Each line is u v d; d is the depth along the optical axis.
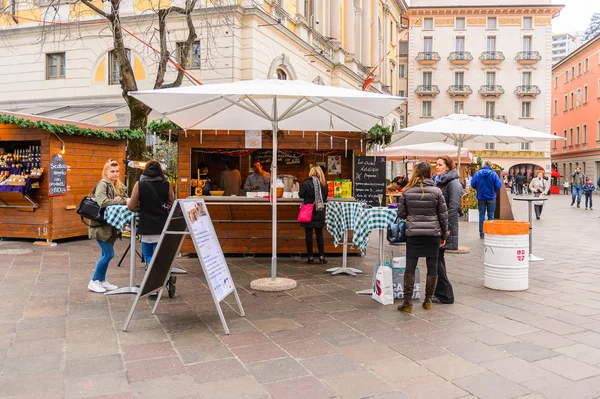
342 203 7.89
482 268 8.62
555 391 3.79
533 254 10.05
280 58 19.73
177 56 17.45
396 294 6.49
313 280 7.59
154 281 5.51
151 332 5.08
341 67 26.84
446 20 52.03
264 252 9.62
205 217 5.51
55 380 3.91
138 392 3.72
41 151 10.89
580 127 54.84
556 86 62.31
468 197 17.47
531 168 51.25
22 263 8.62
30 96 20.17
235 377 4.00
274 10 19.45
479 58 51.75
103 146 12.23
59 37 18.19
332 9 27.36
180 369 4.15
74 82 19.50
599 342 4.84
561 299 6.46
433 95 52.50
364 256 9.88
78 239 11.73
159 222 6.33
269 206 9.39
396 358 4.42
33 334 4.97
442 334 5.07
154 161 6.42
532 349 4.65
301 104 6.98
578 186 25.41
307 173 11.29
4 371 4.07
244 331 5.13
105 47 19.00
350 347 4.68
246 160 11.39
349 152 10.82
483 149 51.22
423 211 5.77
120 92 19.00
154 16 16.38
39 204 10.92
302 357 4.43
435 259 5.94
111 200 6.58
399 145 12.67
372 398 3.67
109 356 4.42
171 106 6.83
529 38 51.31
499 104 51.78
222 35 17.09
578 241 12.10
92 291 6.71
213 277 5.21
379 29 39.50
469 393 3.76
